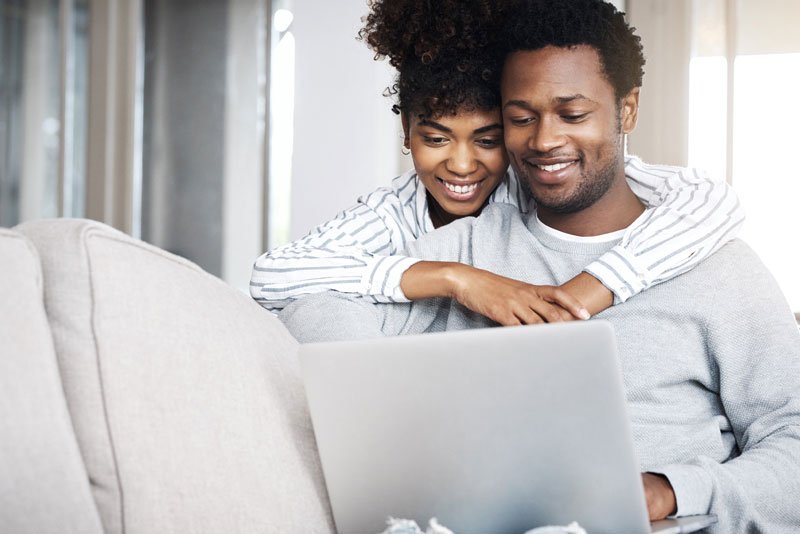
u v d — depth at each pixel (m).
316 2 4.09
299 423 1.01
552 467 0.87
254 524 0.92
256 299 1.41
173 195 4.27
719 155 3.40
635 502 0.87
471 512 0.91
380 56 1.54
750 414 1.19
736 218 1.28
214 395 0.93
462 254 1.42
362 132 4.04
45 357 0.84
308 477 0.98
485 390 0.86
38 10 4.36
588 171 1.26
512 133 1.30
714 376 1.24
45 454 0.81
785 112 3.35
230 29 4.20
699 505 1.01
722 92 3.39
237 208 4.19
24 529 0.78
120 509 0.87
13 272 0.85
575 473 0.87
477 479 0.89
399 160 4.02
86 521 0.83
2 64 4.33
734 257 1.26
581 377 0.83
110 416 0.88
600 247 1.30
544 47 1.25
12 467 0.78
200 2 4.23
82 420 0.88
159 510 0.88
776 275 3.36
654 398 1.22
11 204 4.37
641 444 1.21
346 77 4.05
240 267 4.19
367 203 1.56
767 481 1.06
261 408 0.97
